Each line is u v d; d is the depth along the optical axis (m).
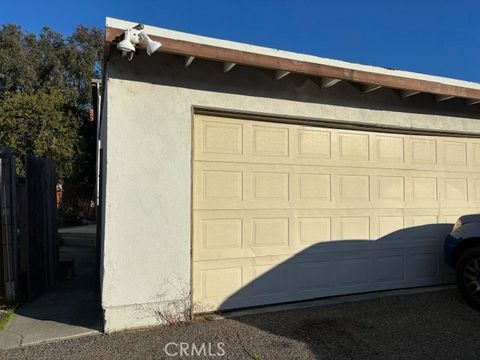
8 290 5.77
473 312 5.46
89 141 18.45
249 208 5.57
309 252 5.94
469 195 7.26
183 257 5.00
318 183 6.04
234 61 4.86
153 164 4.89
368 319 5.18
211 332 4.70
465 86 6.86
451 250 6.07
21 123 16.84
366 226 6.36
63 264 7.81
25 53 26.02
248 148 5.60
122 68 4.80
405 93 6.39
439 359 4.09
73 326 4.86
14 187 5.91
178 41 4.60
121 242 4.73
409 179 6.74
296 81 5.75
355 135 6.35
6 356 4.07
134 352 4.17
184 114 5.07
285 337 4.59
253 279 5.57
